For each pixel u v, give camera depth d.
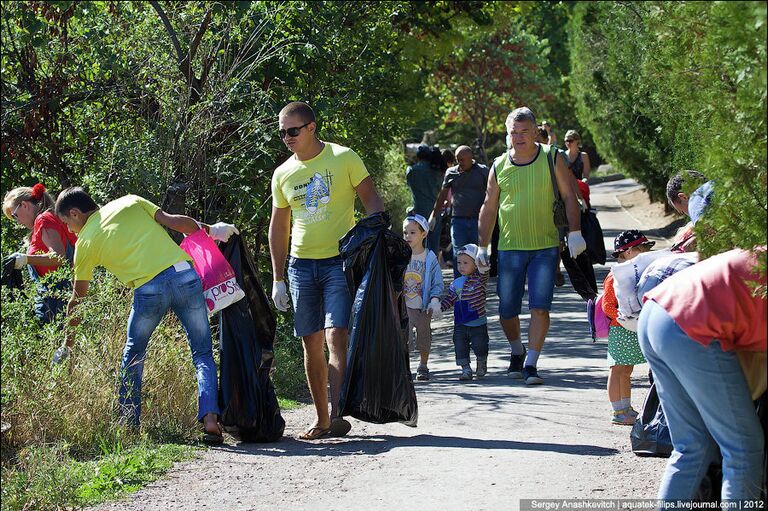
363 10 16.36
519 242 11.64
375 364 8.61
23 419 8.43
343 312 8.87
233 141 13.25
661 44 5.88
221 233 9.27
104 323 9.36
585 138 69.50
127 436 8.65
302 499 7.03
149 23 13.32
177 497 7.20
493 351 14.81
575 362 13.27
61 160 13.80
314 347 9.12
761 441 5.30
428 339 12.52
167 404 9.36
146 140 12.73
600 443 8.35
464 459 7.91
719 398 5.26
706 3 5.18
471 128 57.09
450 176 16.67
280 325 13.91
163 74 13.11
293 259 9.04
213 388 8.96
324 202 8.86
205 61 13.31
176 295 8.91
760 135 5.02
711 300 5.20
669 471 5.61
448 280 22.52
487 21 22.45
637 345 8.93
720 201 5.22
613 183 64.00
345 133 15.48
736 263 5.23
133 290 9.11
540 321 11.64
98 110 13.58
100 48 13.25
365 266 8.70
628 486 6.89
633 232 9.29
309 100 14.64
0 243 12.46
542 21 60.81
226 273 9.12
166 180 12.52
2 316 8.68
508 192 11.61
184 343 10.06
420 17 21.52
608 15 28.28
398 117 17.06
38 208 10.92
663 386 5.57
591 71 33.94
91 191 12.52
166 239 9.05
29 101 13.50
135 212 9.03
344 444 8.87
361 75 15.55
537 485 7.04
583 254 11.54
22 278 10.34
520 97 45.94
